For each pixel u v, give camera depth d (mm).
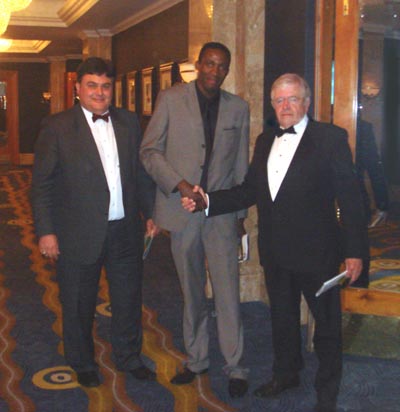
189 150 3105
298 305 3146
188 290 3258
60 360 3721
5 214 9344
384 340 3789
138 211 3299
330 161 2807
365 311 3732
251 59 4617
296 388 3320
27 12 10586
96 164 3068
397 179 5086
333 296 2916
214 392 3275
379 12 4277
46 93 16781
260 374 3537
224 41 4676
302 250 2869
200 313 3342
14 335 4172
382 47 4484
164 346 3988
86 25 10594
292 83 2828
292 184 2844
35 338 4113
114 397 3205
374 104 4578
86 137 3068
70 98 16203
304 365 3451
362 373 3566
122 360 3408
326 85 4094
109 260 3258
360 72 4277
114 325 3389
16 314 4641
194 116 3102
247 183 3131
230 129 3152
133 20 9570
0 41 13617
